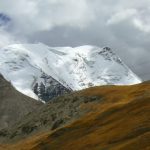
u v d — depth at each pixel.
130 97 125.12
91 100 139.62
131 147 75.38
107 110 102.38
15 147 128.12
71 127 102.12
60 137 99.75
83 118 104.69
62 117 138.88
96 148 84.25
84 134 95.38
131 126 86.81
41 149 99.69
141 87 134.00
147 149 72.06
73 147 91.12
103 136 88.12
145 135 77.31
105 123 96.06
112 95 136.38
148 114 89.75
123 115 95.50
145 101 97.69
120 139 83.06
